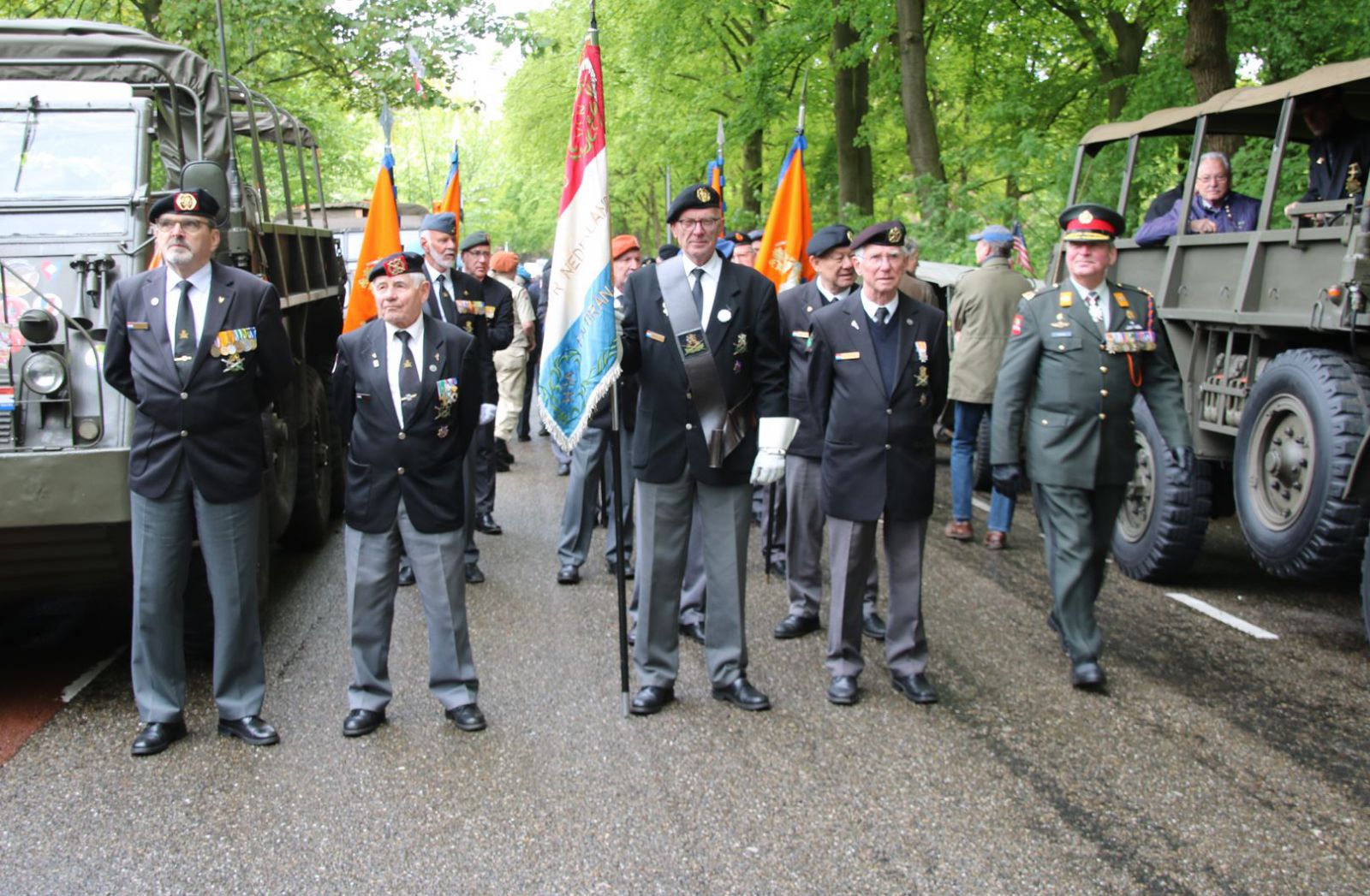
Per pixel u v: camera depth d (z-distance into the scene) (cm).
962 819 394
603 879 357
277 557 754
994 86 2003
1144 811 399
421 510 464
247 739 460
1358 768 433
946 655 556
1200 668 537
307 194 941
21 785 424
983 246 768
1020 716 482
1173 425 525
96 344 490
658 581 488
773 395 482
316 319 849
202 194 441
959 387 764
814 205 2291
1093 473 509
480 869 364
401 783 424
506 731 471
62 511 460
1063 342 514
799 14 1928
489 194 3922
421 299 475
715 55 2411
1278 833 384
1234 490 635
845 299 505
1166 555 660
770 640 584
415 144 2842
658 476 480
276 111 834
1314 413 562
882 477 485
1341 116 653
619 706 497
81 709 498
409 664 554
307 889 353
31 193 535
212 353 445
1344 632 591
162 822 395
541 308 1257
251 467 458
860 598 502
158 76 653
